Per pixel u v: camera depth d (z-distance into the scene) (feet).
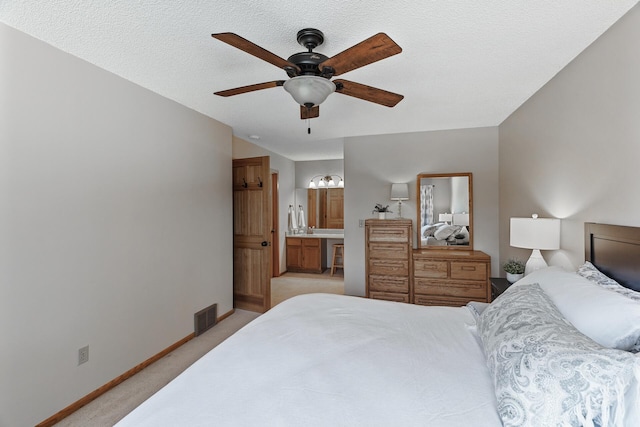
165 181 9.47
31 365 6.09
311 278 19.57
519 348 3.49
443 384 3.79
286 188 21.31
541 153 8.86
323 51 6.61
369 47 4.64
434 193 13.75
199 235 11.02
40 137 6.27
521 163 10.40
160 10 5.29
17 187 5.90
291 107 10.41
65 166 6.72
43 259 6.31
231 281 13.04
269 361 4.34
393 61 7.19
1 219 5.68
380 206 14.28
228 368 4.17
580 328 4.02
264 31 5.91
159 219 9.23
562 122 7.66
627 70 5.37
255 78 8.12
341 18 5.49
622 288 4.90
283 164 20.76
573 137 7.16
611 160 5.84
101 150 7.50
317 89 5.43
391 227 13.00
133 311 8.35
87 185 7.18
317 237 20.72
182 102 9.93
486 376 3.98
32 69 6.13
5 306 5.73
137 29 5.89
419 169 13.96
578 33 6.02
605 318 3.85
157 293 9.16
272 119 11.85
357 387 3.72
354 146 14.79
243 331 5.52
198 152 10.94
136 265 8.46
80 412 6.78
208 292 11.51
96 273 7.38
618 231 5.49
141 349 8.59
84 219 7.11
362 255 14.76
